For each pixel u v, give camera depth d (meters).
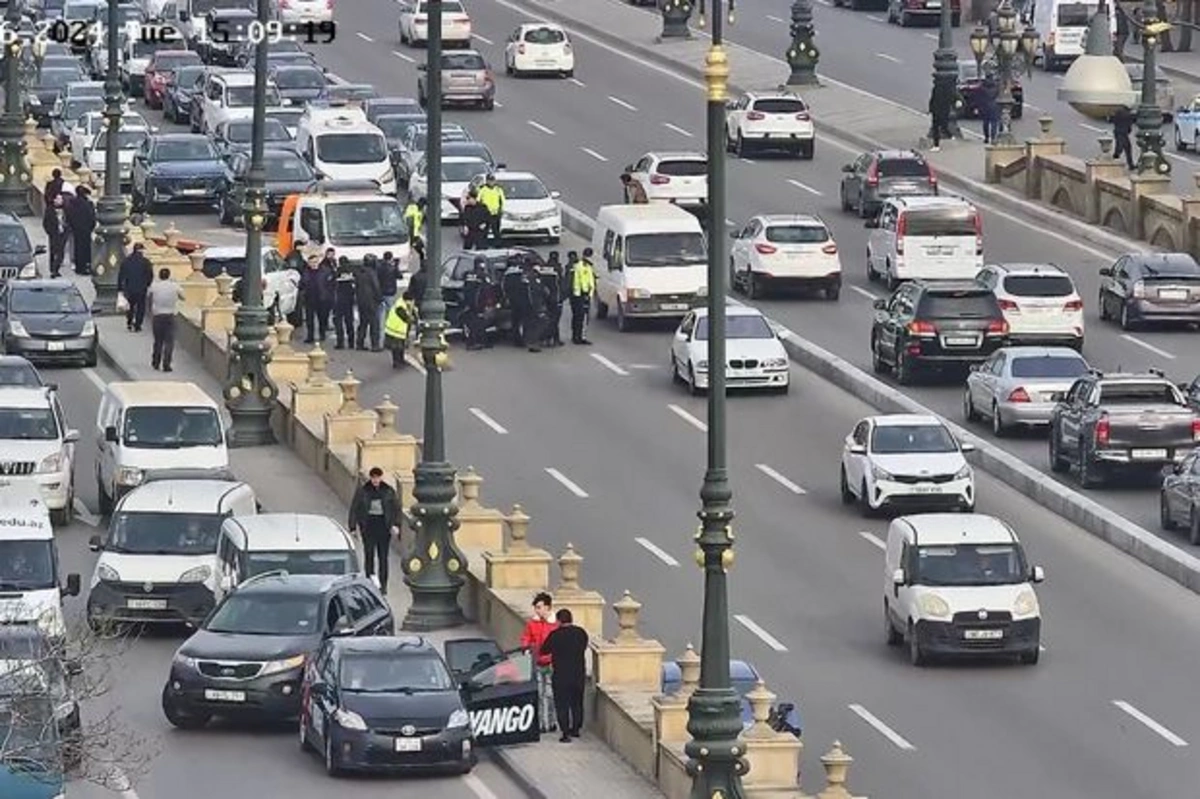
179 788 122.25
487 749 128.50
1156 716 137.88
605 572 161.38
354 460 172.38
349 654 126.62
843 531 170.38
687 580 160.12
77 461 182.88
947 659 145.50
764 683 139.00
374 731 123.69
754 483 181.12
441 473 146.25
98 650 138.38
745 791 113.69
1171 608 156.25
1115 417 176.00
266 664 130.62
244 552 143.12
